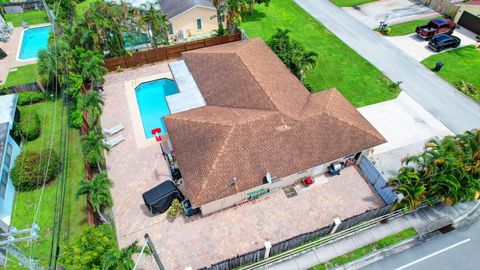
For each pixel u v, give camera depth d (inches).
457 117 1333.7
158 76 1616.6
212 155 986.1
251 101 1166.3
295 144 1032.2
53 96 1455.5
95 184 885.2
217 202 976.3
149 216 1010.1
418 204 941.8
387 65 1614.2
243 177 960.9
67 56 1397.6
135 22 1604.3
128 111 1403.8
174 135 1088.8
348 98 1424.7
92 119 1330.0
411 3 2145.7
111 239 852.6
